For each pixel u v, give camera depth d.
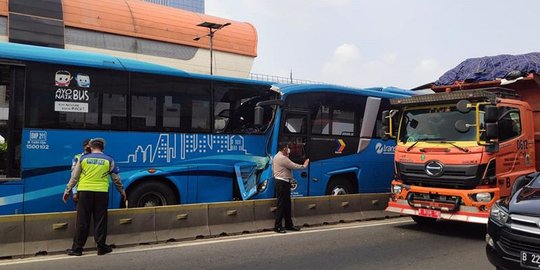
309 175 11.87
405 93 14.68
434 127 10.13
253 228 10.13
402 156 10.48
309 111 11.96
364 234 9.95
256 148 11.20
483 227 10.92
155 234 8.90
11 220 7.66
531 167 10.22
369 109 13.33
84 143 8.58
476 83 11.23
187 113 10.20
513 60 10.91
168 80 9.99
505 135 9.65
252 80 11.34
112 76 9.30
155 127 9.74
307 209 11.05
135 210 8.74
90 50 40.81
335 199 11.62
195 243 8.83
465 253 8.20
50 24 38.09
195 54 48.22
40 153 8.52
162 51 45.81
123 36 43.25
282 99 11.40
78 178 7.89
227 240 9.12
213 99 10.62
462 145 9.47
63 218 8.14
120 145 9.28
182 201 10.06
